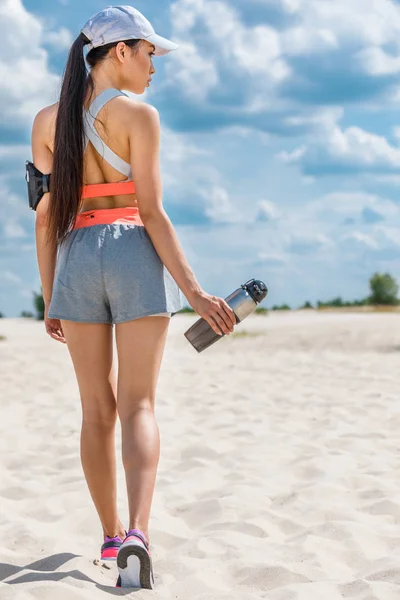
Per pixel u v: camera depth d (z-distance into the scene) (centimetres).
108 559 341
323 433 645
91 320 321
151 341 315
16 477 523
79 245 317
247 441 618
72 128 318
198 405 805
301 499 455
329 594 309
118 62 326
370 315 2577
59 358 1318
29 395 882
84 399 334
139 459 306
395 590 308
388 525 411
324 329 1798
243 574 338
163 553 376
